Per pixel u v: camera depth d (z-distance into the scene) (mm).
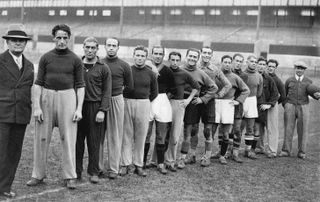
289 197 5844
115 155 6074
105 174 6293
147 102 6273
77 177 5879
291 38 44000
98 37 48438
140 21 53719
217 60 41562
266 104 8570
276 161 8312
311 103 19047
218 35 47656
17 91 4891
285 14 46531
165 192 5637
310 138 11312
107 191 5477
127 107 6219
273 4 47156
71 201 4965
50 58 5285
